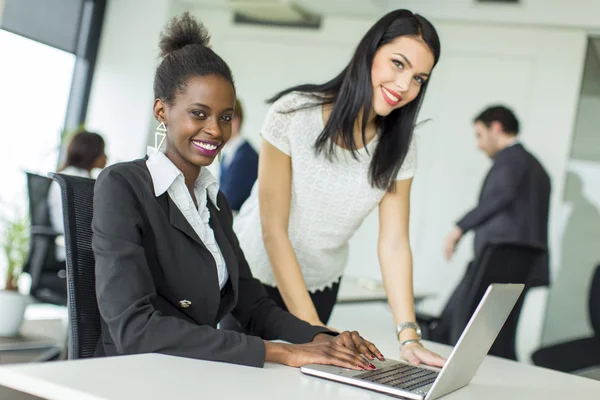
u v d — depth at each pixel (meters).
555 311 5.89
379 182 2.04
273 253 2.04
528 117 6.02
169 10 6.57
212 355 1.39
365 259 6.34
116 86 6.59
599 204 5.83
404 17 1.91
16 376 1.10
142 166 1.55
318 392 1.26
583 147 5.92
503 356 3.64
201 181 1.68
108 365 1.23
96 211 1.47
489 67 6.12
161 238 1.51
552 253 5.91
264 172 2.07
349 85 1.97
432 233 6.21
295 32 6.65
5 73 5.84
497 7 6.05
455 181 6.18
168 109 1.59
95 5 6.57
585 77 5.97
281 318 1.75
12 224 4.00
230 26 6.79
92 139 4.18
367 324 6.42
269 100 2.14
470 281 3.28
